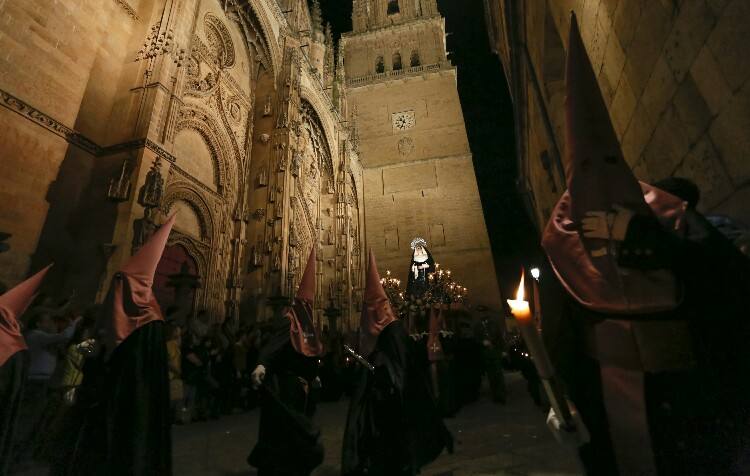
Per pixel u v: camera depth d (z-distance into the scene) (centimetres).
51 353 695
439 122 4412
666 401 147
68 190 1320
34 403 650
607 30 614
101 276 1223
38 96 1259
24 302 433
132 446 340
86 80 1425
